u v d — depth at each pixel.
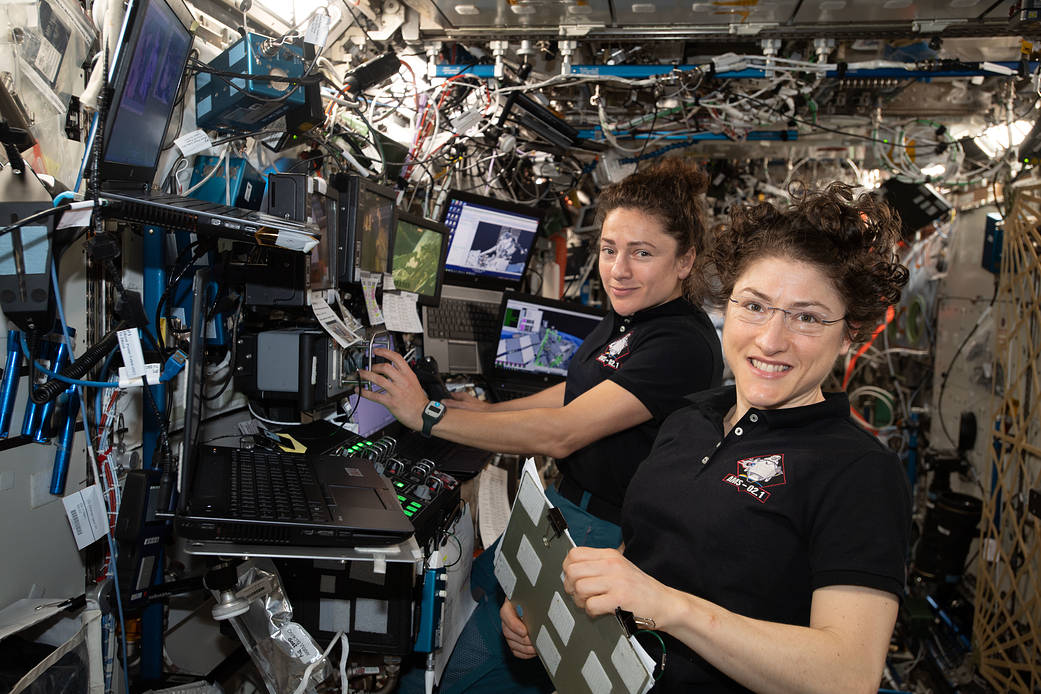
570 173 3.28
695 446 1.13
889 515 0.89
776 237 1.00
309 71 1.60
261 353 1.54
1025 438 3.66
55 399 1.20
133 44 1.09
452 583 1.75
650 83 2.59
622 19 2.35
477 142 2.92
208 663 1.63
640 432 1.66
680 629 0.86
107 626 1.33
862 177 4.24
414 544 1.21
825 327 0.97
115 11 1.28
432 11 2.29
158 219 1.16
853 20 2.33
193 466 1.23
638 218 1.67
